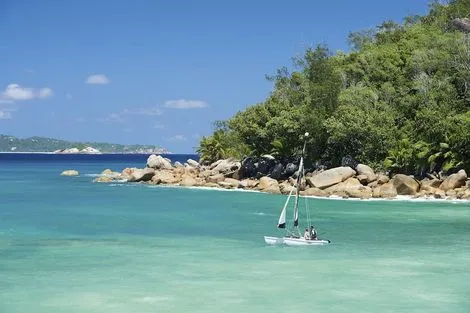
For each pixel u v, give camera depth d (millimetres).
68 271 28766
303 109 84438
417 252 34031
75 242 36906
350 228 43312
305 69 90875
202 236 39438
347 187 67875
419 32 104500
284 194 71125
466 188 65312
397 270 29312
